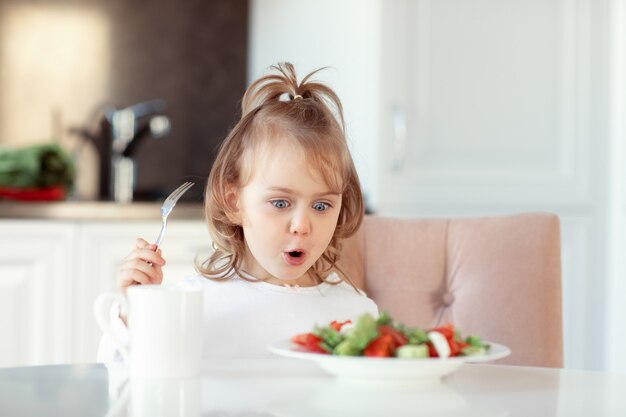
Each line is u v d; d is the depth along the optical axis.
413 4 3.14
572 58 3.22
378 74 3.10
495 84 3.20
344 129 1.67
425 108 3.16
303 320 1.55
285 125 1.44
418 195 3.16
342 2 3.29
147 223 3.03
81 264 2.98
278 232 1.42
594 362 3.22
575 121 3.23
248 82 3.83
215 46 3.79
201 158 3.79
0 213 2.91
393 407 0.98
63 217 2.96
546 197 3.22
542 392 1.08
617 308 3.18
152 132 3.66
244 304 1.55
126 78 3.69
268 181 1.41
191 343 1.14
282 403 0.99
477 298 1.73
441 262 1.78
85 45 3.65
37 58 3.61
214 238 1.59
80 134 3.65
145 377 1.13
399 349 1.07
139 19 3.71
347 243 1.77
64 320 2.96
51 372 1.18
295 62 3.61
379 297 1.78
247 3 3.83
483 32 3.19
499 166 3.21
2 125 3.59
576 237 3.23
